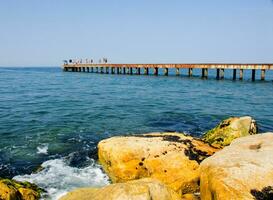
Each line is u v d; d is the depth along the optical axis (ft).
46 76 208.95
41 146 37.29
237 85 125.70
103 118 54.75
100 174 28.45
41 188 25.25
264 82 139.64
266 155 18.88
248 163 18.12
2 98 82.43
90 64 226.58
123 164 26.00
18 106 68.23
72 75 216.54
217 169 18.30
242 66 129.08
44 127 46.85
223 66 135.33
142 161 25.75
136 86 123.24
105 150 28.12
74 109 64.39
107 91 103.60
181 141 28.07
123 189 14.79
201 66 143.43
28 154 34.42
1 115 56.65
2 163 31.65
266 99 84.64
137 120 53.47
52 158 33.12
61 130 45.19
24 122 50.44
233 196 16.39
